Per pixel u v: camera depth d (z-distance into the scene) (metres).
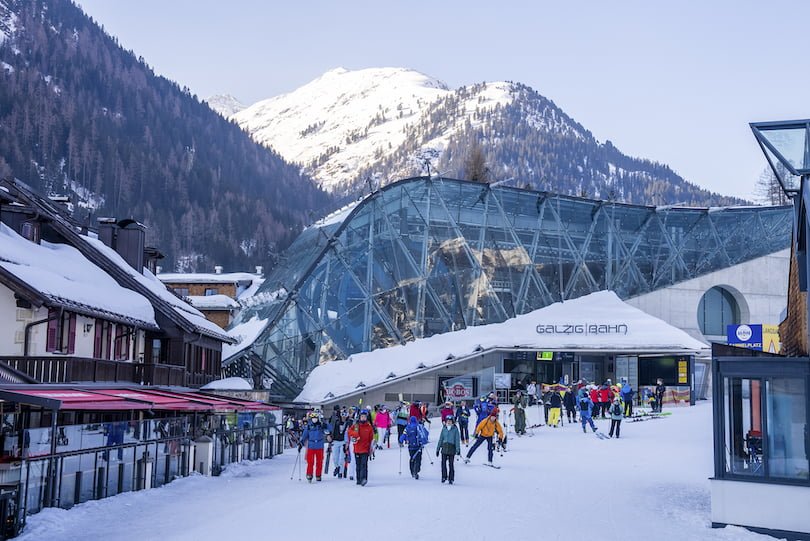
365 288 63.16
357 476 24.34
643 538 16.59
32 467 17.95
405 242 64.88
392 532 16.53
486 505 20.23
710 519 19.08
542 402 56.72
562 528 17.38
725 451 18.38
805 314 21.84
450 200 66.62
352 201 68.50
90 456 20.67
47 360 28.41
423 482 24.95
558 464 29.05
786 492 17.70
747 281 74.94
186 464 27.33
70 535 16.56
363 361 61.03
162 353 41.97
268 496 22.53
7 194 35.88
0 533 15.97
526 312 66.62
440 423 51.66
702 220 74.75
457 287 65.19
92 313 31.52
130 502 21.03
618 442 35.44
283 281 66.44
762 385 18.23
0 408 26.55
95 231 48.44
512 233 67.62
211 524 17.62
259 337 60.47
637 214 72.50
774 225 76.81
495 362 60.88
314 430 26.11
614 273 70.88
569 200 69.88
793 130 19.89
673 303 72.19
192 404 28.03
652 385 59.34
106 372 33.09
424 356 60.59
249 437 34.72
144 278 45.44
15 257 29.86
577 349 60.44
